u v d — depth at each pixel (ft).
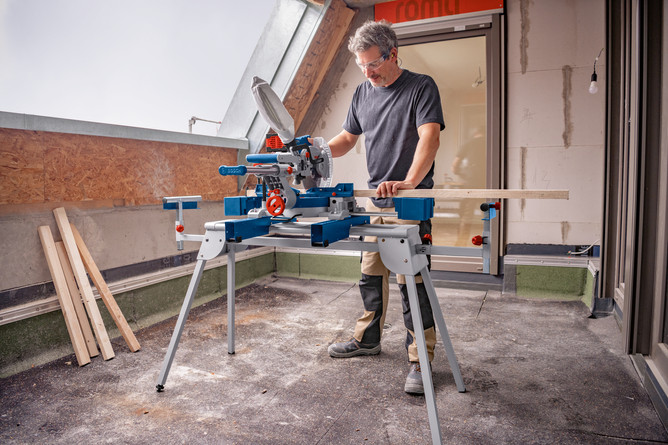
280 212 4.64
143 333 8.17
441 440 4.47
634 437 4.76
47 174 6.82
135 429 4.96
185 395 5.77
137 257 8.64
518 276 10.77
